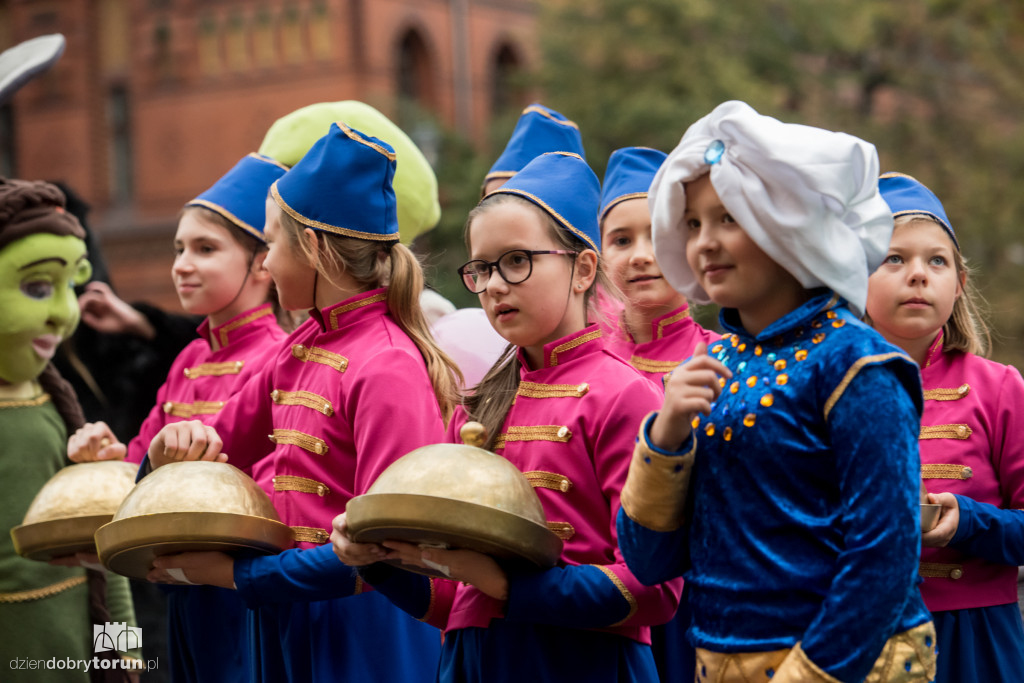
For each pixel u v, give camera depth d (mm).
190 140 44281
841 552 3324
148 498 4508
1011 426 5074
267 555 4676
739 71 38562
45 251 6145
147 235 44188
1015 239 34812
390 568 4418
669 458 3531
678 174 3582
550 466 4316
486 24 46969
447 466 3918
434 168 37281
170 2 44344
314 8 42719
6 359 6207
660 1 38312
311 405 5059
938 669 4941
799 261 3445
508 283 4379
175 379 7035
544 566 4039
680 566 3732
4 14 46031
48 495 5344
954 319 5270
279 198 5168
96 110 45344
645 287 6227
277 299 7168
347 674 4973
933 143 39625
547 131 7020
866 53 42844
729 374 3490
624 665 4262
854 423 3324
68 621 6262
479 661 4297
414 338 5148
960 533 4656
